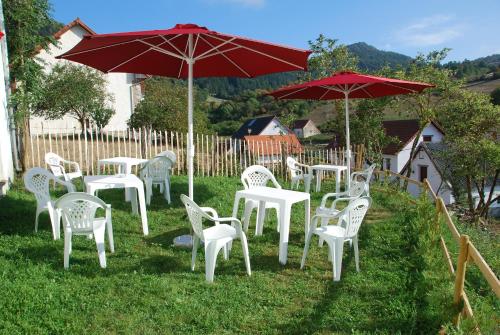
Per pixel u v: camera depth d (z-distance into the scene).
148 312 3.72
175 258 5.15
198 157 12.06
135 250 5.43
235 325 3.59
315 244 5.94
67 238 4.64
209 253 4.47
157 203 8.08
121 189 9.09
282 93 8.59
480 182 24.05
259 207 6.29
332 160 13.38
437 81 15.77
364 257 5.41
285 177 12.62
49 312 3.59
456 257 5.51
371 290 4.34
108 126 24.25
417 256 5.23
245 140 12.81
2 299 3.70
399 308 3.85
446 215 5.12
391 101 16.19
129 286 4.21
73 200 4.54
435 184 27.62
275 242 5.99
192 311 3.76
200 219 4.47
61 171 8.48
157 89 20.55
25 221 6.40
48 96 17.20
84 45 4.67
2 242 5.36
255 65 6.37
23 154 10.13
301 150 13.30
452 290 3.71
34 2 10.94
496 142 19.53
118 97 24.94
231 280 4.54
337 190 9.82
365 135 16.48
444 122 20.41
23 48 10.95
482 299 4.48
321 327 3.57
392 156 29.75
